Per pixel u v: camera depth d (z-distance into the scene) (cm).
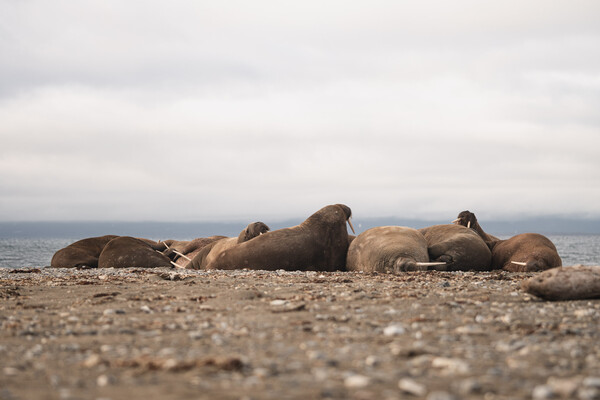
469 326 789
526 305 998
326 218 2208
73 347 669
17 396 462
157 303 1077
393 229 2128
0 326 833
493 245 2348
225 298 1124
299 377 518
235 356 612
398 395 454
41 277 1761
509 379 506
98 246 2761
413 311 930
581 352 619
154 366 559
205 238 2914
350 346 658
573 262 5534
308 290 1249
